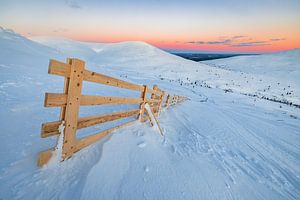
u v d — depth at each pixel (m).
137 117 4.43
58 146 2.01
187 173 2.64
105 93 7.86
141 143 3.19
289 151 6.33
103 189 1.85
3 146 2.27
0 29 16.28
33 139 2.57
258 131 8.87
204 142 4.64
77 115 2.19
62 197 1.65
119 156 2.53
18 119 3.29
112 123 3.77
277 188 3.18
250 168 3.78
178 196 2.07
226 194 2.44
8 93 4.98
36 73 8.25
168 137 4.23
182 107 11.04
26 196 1.58
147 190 2.02
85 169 2.10
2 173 1.78
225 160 3.76
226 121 9.45
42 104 4.56
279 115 19.64
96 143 2.70
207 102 20.86
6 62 8.45
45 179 1.81
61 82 7.97
